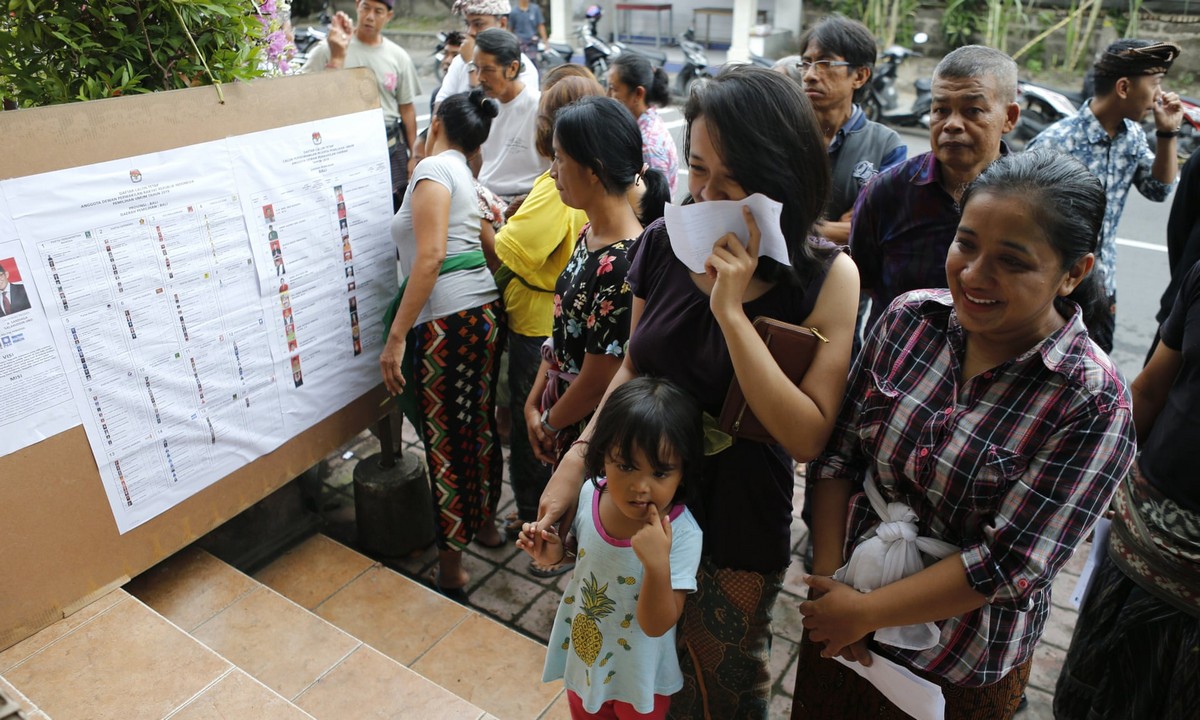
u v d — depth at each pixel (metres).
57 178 1.86
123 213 2.00
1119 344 4.50
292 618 2.29
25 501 1.94
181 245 2.14
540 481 2.85
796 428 1.40
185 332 2.20
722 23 12.59
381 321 2.79
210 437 2.32
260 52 2.57
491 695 2.22
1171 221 2.38
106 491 2.10
